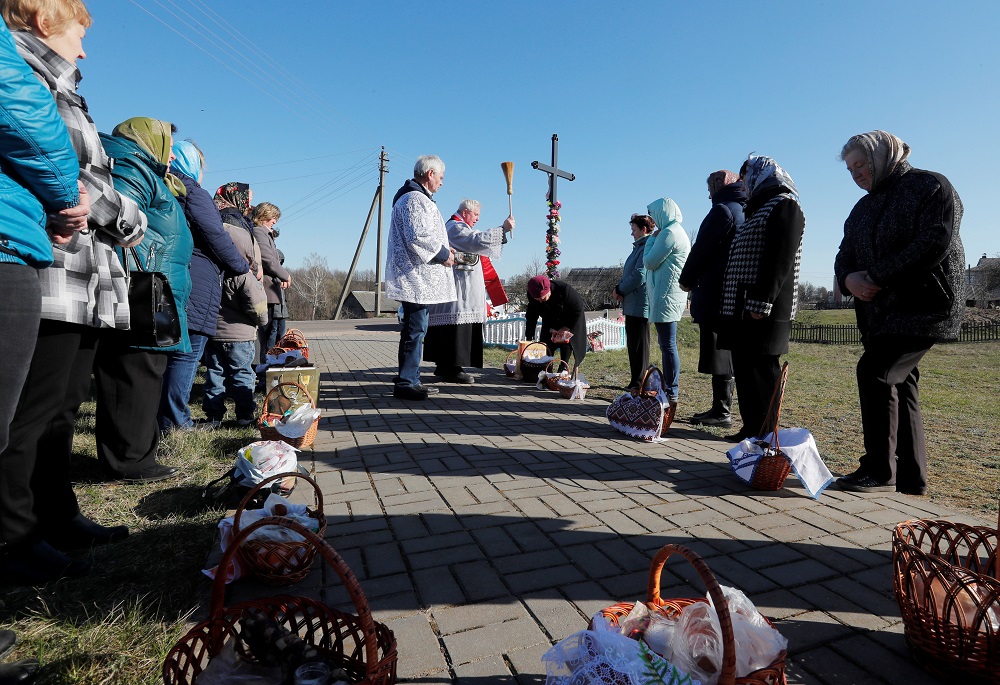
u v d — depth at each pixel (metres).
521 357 7.82
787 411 6.13
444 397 6.52
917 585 1.79
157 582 2.24
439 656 1.81
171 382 4.26
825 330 23.17
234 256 4.21
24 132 1.58
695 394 7.24
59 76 2.08
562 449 4.29
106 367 3.21
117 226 2.32
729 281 4.08
